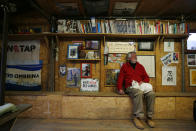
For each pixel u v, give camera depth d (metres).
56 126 2.08
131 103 2.35
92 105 2.38
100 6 2.46
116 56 2.89
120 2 2.30
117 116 2.36
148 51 2.89
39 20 2.93
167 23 2.90
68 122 2.23
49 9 2.58
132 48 2.88
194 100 2.38
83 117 2.38
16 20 2.93
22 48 2.92
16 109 1.18
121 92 2.37
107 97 2.38
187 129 2.00
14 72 2.90
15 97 2.44
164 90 2.86
